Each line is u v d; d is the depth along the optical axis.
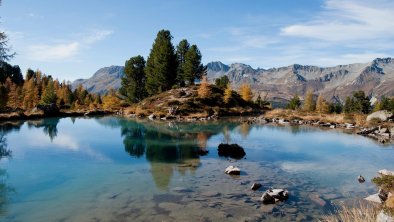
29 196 16.56
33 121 56.22
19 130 42.69
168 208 14.86
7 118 56.69
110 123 55.25
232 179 19.97
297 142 35.25
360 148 31.80
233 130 45.69
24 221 13.38
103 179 19.75
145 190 17.56
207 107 79.88
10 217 13.80
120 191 17.38
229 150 27.77
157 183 18.94
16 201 15.81
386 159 26.69
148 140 35.34
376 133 43.25
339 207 15.19
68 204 15.38
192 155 27.25
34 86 104.19
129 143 33.16
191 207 15.02
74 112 74.81
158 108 76.38
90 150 29.17
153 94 96.56
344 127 52.03
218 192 17.30
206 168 22.75
